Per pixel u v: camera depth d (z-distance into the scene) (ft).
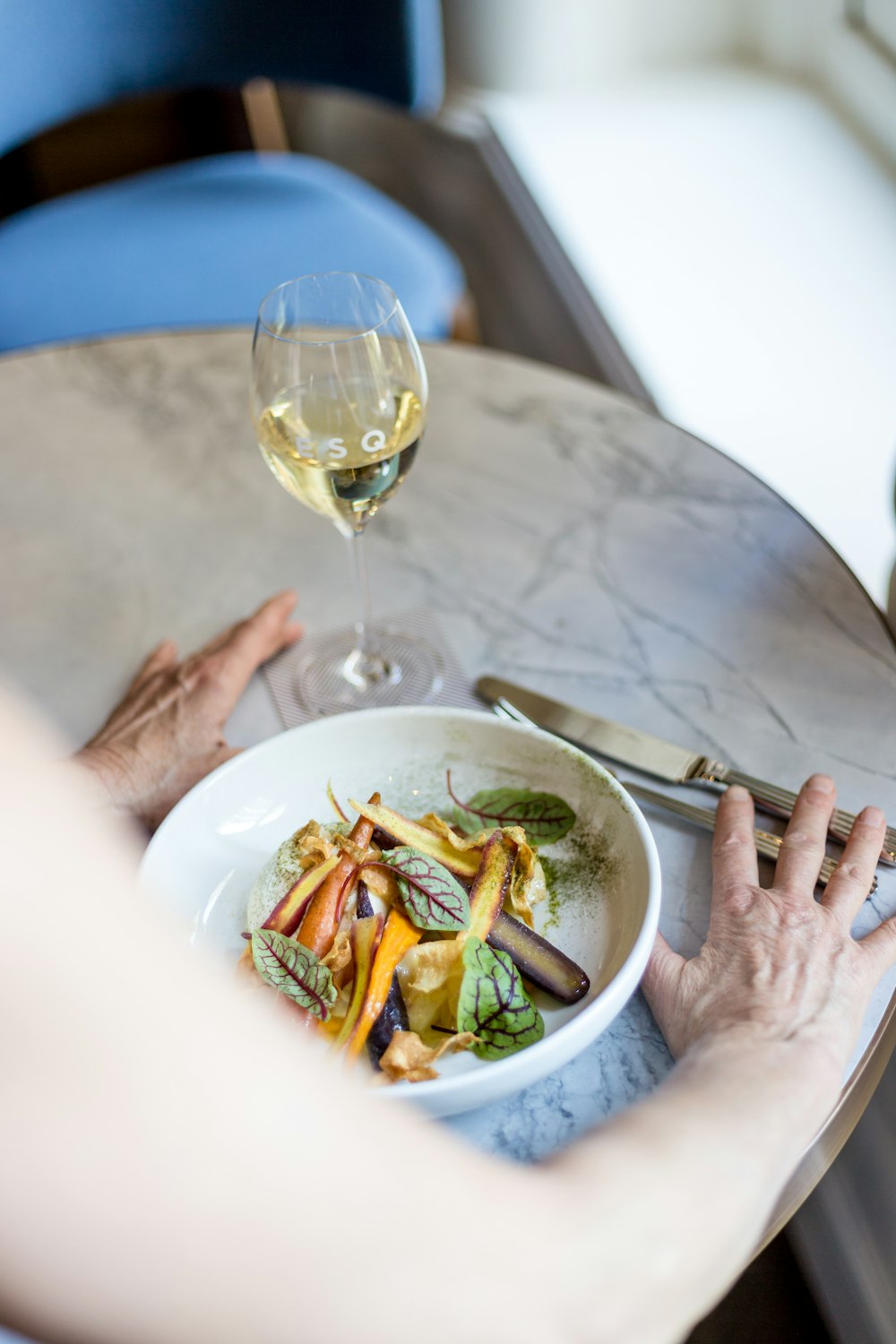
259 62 5.20
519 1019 1.73
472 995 1.72
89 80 5.06
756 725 2.43
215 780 2.13
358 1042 1.67
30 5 4.78
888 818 2.20
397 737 2.24
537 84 8.55
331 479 2.35
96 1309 0.83
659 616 2.74
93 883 0.77
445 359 3.69
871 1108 3.20
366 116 10.41
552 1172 1.18
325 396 2.38
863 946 1.85
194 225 5.58
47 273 5.35
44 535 3.13
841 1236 3.38
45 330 5.11
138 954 0.78
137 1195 0.79
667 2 8.16
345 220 5.59
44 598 2.93
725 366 6.15
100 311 5.16
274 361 2.38
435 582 2.90
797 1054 1.57
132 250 5.45
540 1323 1.03
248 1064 0.83
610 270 6.78
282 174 5.93
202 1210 0.81
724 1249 1.26
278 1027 0.97
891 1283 3.25
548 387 3.55
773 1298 3.51
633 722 2.46
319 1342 0.90
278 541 3.06
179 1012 0.79
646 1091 1.77
